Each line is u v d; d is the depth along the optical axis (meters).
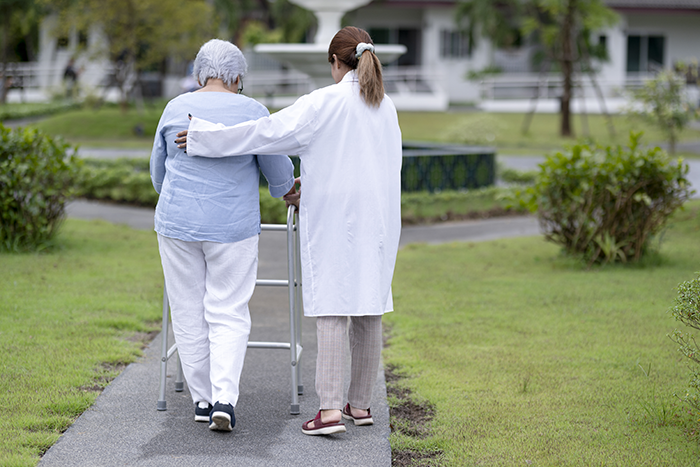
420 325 6.34
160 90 36.38
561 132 26.53
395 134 4.10
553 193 8.87
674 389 4.71
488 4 33.47
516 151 23.16
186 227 3.95
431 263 9.01
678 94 22.62
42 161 8.67
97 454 3.81
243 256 4.05
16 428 3.99
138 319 6.30
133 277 7.80
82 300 6.71
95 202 13.83
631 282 7.85
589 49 33.84
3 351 5.20
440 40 37.38
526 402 4.55
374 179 3.96
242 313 4.10
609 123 25.42
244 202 4.02
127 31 26.53
